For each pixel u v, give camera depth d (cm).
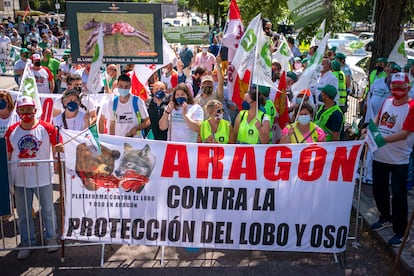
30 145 498
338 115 577
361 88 1443
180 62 1063
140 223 491
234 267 485
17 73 1223
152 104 679
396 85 482
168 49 795
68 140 475
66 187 486
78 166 482
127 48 589
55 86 1284
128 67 991
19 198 504
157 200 489
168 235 493
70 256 505
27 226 509
